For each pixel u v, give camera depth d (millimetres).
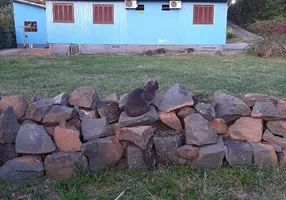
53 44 15086
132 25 15148
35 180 2607
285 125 2881
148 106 2795
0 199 2359
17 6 20484
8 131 2701
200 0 15000
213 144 2775
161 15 15117
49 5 14742
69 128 2783
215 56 12656
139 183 2531
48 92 5391
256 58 12016
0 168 2639
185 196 2357
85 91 3033
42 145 2691
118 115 2908
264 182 2555
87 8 14867
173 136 2803
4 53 14797
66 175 2654
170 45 15438
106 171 2701
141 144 2713
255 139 2912
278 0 29984
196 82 6336
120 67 8922
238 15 32531
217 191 2418
